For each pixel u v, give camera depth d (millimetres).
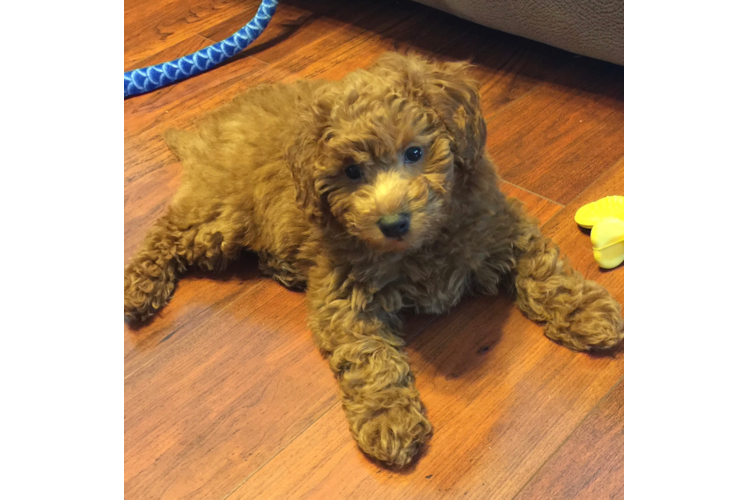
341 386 601
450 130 564
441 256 612
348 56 977
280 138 677
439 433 573
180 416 616
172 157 869
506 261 641
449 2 935
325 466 569
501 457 555
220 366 649
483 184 600
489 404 586
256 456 582
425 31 1005
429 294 625
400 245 554
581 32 823
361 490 552
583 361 604
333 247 613
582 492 531
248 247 725
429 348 630
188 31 1107
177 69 980
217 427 604
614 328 599
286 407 610
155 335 684
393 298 620
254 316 688
